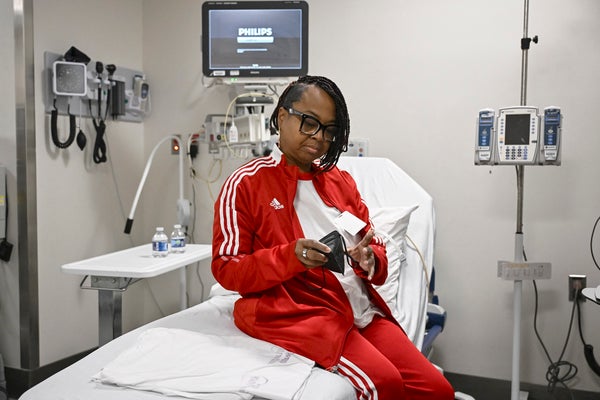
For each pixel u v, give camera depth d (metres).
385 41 2.90
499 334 2.79
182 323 1.75
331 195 1.74
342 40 2.99
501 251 2.76
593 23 2.54
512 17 2.67
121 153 3.36
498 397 2.80
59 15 2.91
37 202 2.83
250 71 2.85
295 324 1.53
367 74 2.95
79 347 3.12
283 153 1.68
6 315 2.87
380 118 2.94
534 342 2.73
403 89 2.88
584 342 2.63
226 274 1.54
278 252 1.47
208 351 1.47
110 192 3.30
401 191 2.46
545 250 2.68
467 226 2.82
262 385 1.30
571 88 2.59
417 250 2.27
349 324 1.59
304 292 1.60
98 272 2.16
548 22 2.61
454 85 2.79
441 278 2.88
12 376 2.87
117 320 2.26
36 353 2.85
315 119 1.54
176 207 3.44
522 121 2.27
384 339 1.68
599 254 2.60
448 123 2.82
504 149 2.29
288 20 2.81
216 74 2.86
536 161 2.28
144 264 2.25
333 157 1.65
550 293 2.69
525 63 2.32
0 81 2.77
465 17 2.75
